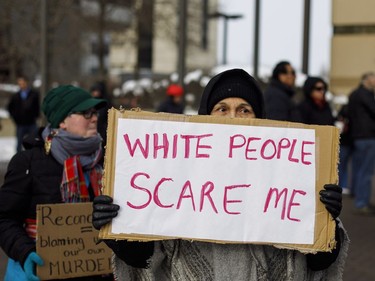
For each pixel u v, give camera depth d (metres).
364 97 9.85
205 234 2.54
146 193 2.55
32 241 3.46
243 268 2.57
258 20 15.42
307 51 11.68
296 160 2.59
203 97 2.80
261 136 2.60
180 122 2.60
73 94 3.70
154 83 31.89
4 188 3.51
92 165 3.60
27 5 27.73
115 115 2.59
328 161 2.60
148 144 2.58
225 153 2.58
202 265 2.60
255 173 2.58
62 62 31.34
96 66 37.78
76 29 30.77
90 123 3.70
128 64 51.81
